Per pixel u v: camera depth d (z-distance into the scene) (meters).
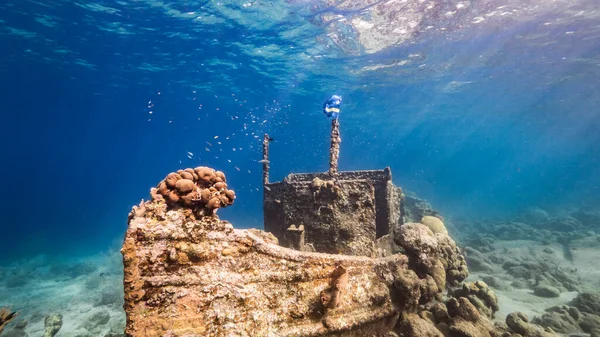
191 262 2.88
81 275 16.14
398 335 4.50
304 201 6.81
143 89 28.11
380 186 7.54
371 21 14.69
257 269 3.16
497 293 9.31
